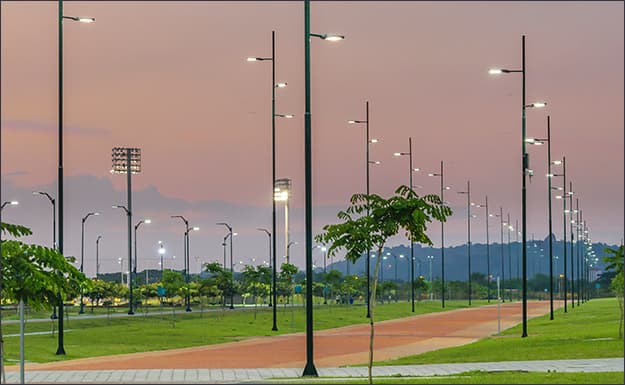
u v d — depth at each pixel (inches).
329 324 4244.6
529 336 2728.8
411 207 1284.4
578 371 1596.9
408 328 3966.5
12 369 1909.4
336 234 1304.1
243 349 2709.2
